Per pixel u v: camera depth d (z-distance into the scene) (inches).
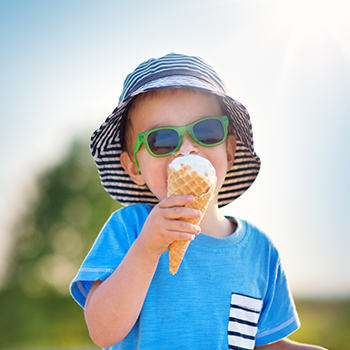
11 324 1071.0
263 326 100.7
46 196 1131.3
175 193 77.2
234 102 98.7
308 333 724.0
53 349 868.6
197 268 91.7
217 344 85.8
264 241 105.8
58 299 1086.4
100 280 87.0
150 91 96.1
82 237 1102.4
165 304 86.7
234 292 91.8
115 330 77.7
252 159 114.2
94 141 105.3
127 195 115.3
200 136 90.7
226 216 109.7
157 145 91.4
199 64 103.5
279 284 104.5
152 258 75.7
